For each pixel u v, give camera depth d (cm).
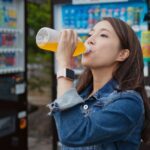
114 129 126
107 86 143
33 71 763
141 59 145
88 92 160
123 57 143
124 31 142
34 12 671
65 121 126
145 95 143
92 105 139
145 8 341
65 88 130
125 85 138
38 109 694
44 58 749
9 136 425
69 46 138
